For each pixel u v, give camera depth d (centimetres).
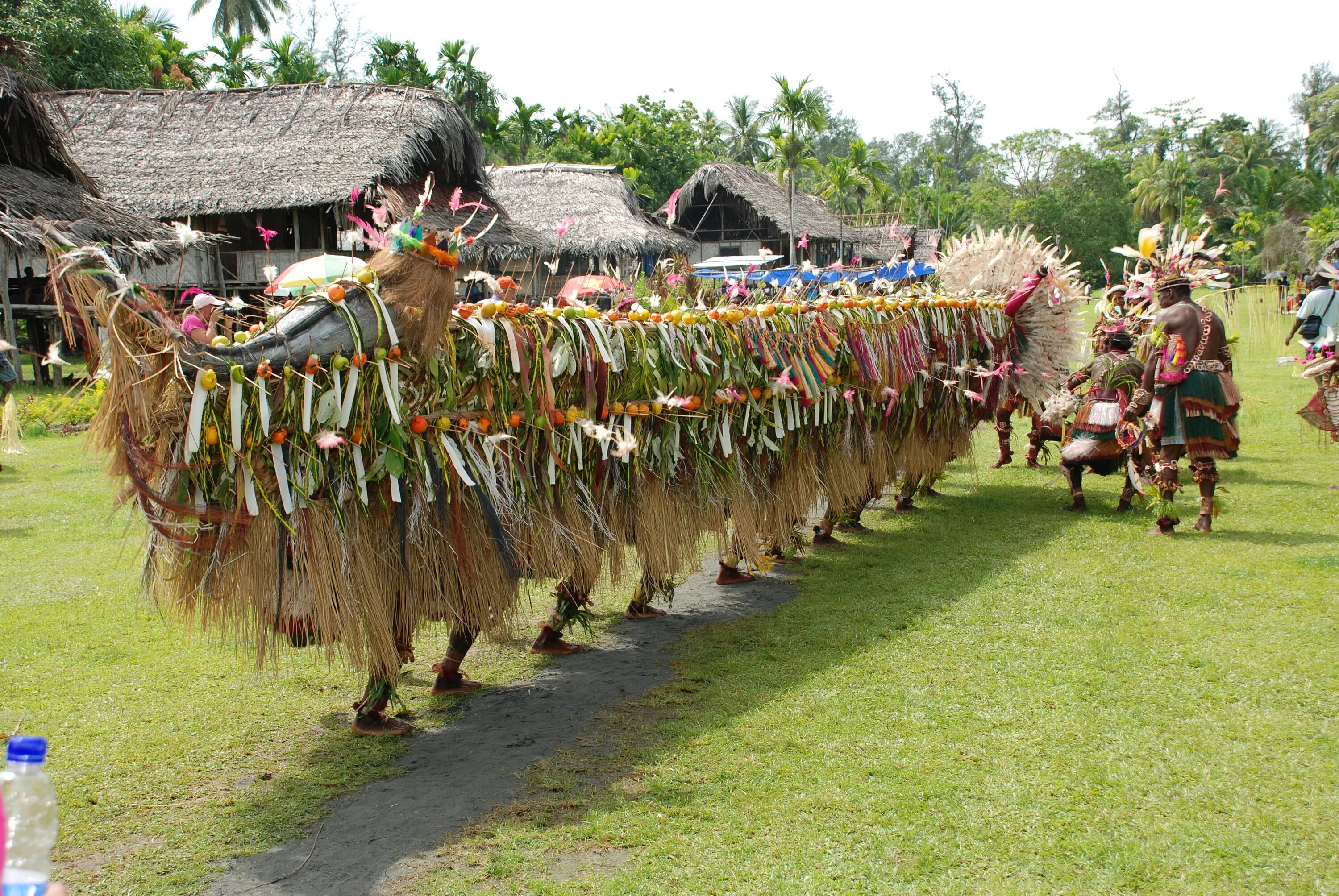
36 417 1227
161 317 317
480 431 391
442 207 1906
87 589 578
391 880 296
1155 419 702
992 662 455
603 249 2219
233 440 327
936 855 299
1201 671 433
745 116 5359
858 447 648
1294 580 558
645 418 463
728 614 562
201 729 404
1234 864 290
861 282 783
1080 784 339
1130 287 894
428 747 393
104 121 2016
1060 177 6219
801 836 313
